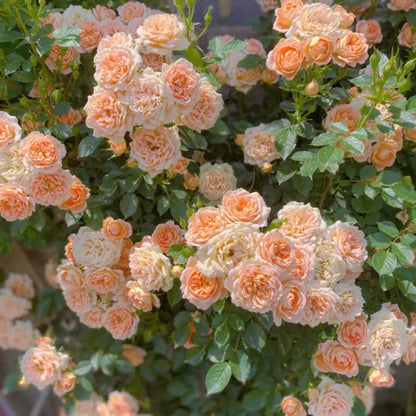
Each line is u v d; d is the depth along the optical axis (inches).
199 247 41.2
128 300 45.8
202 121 43.2
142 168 42.6
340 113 43.7
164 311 50.1
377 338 42.8
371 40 46.3
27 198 42.9
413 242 43.0
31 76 45.1
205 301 41.6
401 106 42.5
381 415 62.4
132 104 41.3
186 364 57.1
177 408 57.9
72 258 46.1
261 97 52.2
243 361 44.5
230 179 46.1
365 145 43.3
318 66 43.2
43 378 47.4
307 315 42.2
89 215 45.1
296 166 45.3
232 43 44.4
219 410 55.7
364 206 44.8
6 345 56.1
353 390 45.1
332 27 41.9
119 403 53.8
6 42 45.5
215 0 51.8
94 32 44.7
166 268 43.2
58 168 42.4
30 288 57.7
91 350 53.1
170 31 42.5
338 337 43.2
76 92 46.5
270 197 47.1
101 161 47.2
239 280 40.6
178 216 44.5
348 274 43.3
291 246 40.8
